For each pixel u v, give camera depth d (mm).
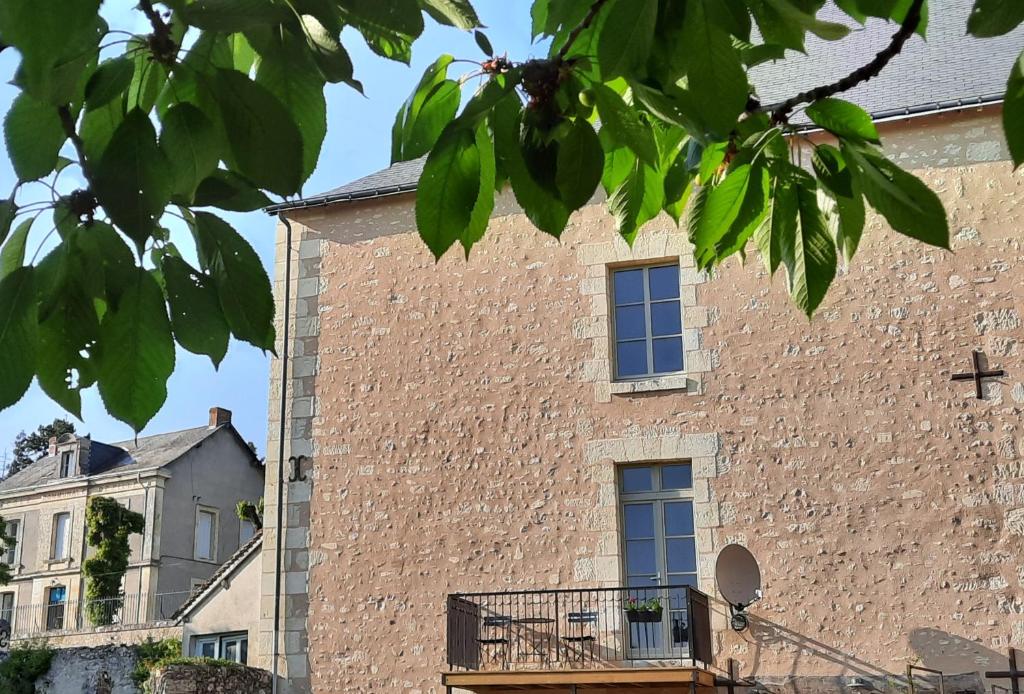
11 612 29297
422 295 11523
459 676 9867
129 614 26688
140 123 1235
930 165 10117
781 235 1731
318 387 11578
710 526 9922
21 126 1297
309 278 11977
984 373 9570
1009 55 10789
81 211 1340
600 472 10383
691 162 1849
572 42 1554
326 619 10852
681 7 1403
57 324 1347
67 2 1019
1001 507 9250
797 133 1787
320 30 1315
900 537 9422
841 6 1608
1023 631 8930
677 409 10305
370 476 11133
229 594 13609
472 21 1498
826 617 9414
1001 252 9797
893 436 9672
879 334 9930
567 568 10250
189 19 1222
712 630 9648
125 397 1374
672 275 10922
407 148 1677
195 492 29516
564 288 11031
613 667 9812
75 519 29609
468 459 10859
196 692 10453
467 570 10555
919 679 9047
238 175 1391
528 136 1568
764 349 10203
